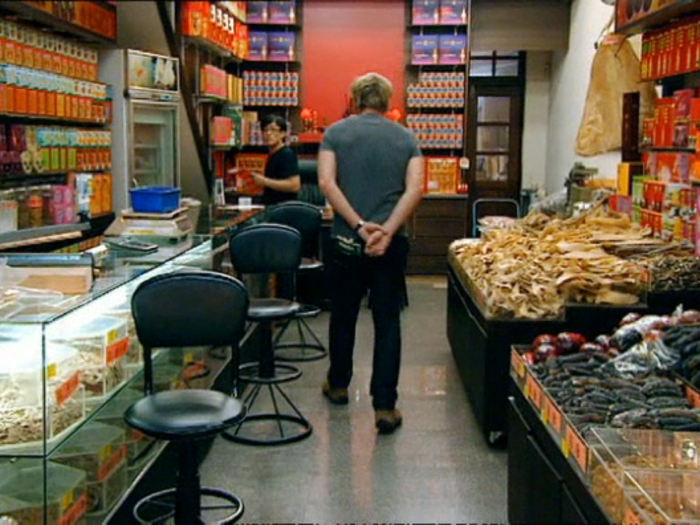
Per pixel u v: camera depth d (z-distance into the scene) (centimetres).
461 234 984
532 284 411
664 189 485
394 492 364
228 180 972
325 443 426
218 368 452
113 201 670
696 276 405
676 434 229
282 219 630
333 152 436
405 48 1007
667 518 188
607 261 423
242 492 364
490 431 414
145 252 379
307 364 584
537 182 1045
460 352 532
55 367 258
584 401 259
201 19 759
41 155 536
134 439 319
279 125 730
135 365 330
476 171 1048
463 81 977
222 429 264
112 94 665
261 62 1012
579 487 226
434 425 454
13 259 292
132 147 673
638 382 285
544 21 962
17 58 499
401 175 435
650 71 539
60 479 262
